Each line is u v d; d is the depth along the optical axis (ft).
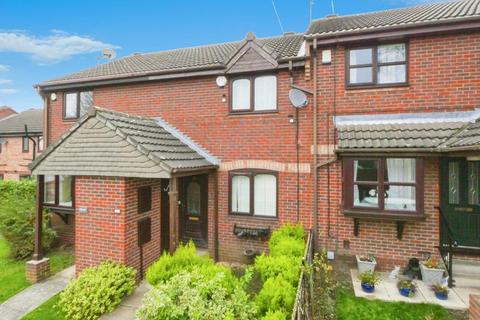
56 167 21.61
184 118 28.43
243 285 15.85
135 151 20.12
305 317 14.12
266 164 25.62
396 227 22.29
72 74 36.55
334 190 23.77
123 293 18.26
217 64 26.66
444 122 21.40
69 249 29.43
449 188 21.65
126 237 20.02
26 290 20.63
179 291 14.03
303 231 22.71
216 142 27.22
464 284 19.47
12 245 26.66
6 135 65.05
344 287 19.80
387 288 19.61
